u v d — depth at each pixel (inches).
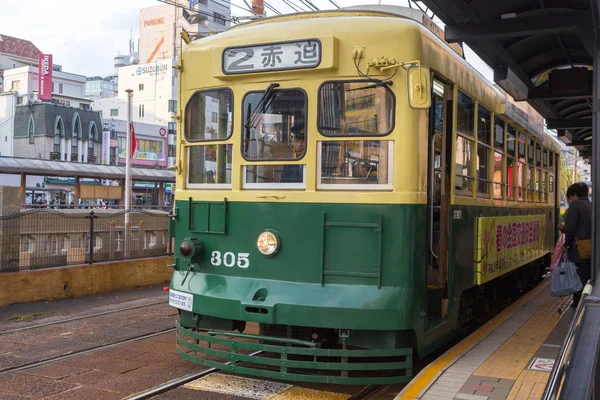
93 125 2178.9
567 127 506.6
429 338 210.8
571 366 97.0
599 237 210.4
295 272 206.2
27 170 1131.3
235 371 201.6
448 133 235.9
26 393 206.5
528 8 280.8
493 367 203.2
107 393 207.2
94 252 434.6
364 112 203.2
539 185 442.0
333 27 206.4
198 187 230.2
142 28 2723.9
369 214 200.1
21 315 339.0
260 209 212.5
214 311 211.3
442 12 271.9
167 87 2508.6
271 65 211.2
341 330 197.5
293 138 209.8
